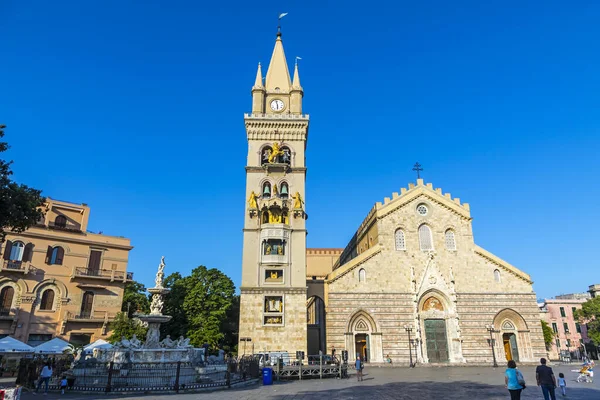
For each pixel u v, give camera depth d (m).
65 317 55.97
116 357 32.69
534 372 44.41
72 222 60.50
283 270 53.22
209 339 55.97
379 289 57.12
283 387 31.39
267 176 57.53
